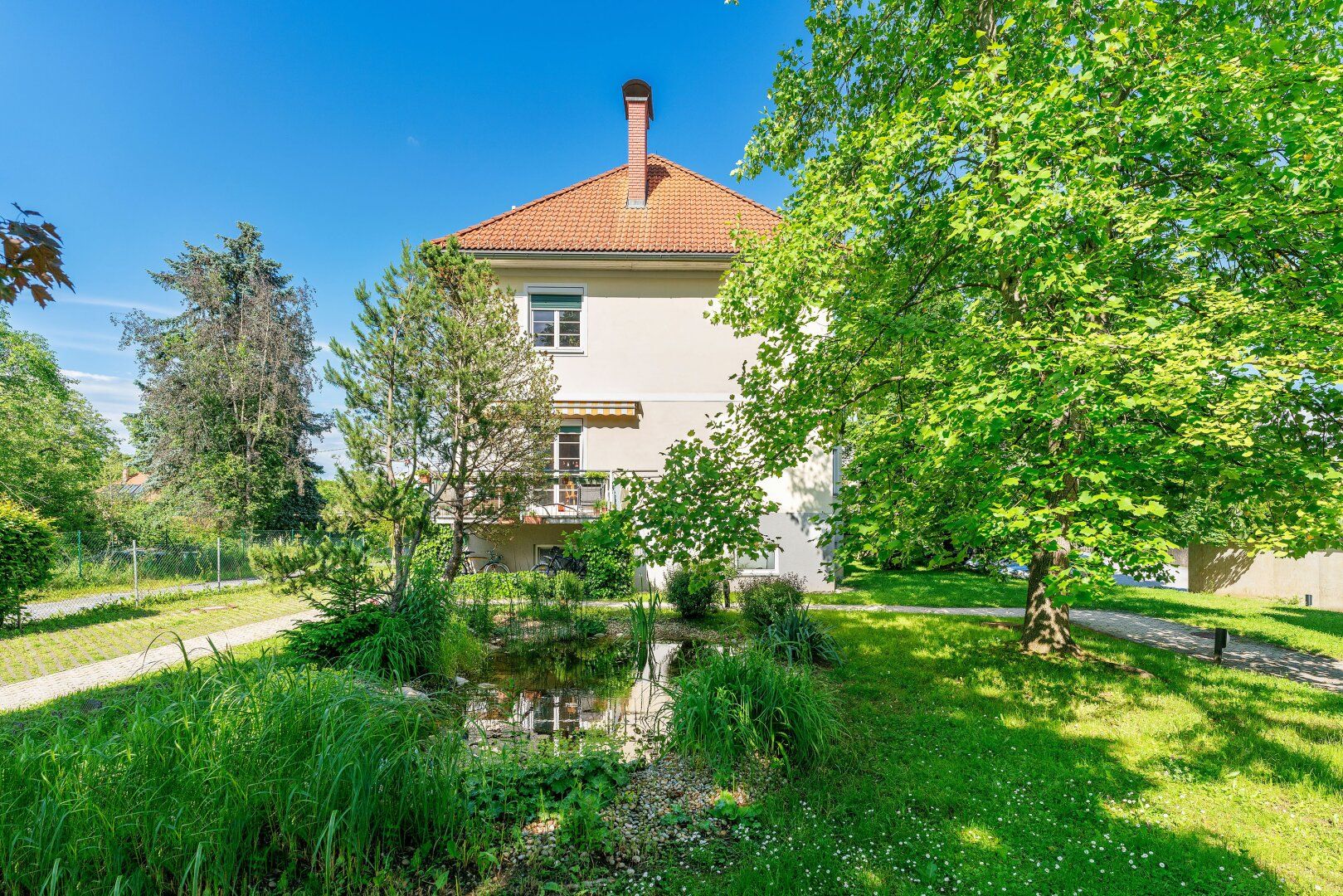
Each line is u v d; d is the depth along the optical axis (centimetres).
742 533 640
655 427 1678
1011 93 568
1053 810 465
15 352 2728
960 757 558
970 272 898
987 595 1638
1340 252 510
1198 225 564
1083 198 537
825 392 792
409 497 943
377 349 1024
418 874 364
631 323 1692
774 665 614
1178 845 417
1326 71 468
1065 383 511
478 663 905
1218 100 515
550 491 1628
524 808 427
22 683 802
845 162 831
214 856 330
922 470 574
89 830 320
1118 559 474
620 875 375
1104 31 573
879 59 920
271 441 2767
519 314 1678
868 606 1433
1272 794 495
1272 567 1703
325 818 357
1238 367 499
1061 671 841
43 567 1201
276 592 818
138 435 3042
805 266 780
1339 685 844
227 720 389
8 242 248
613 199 1855
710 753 521
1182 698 730
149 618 1281
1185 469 611
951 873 384
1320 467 494
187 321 2873
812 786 493
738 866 387
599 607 1391
